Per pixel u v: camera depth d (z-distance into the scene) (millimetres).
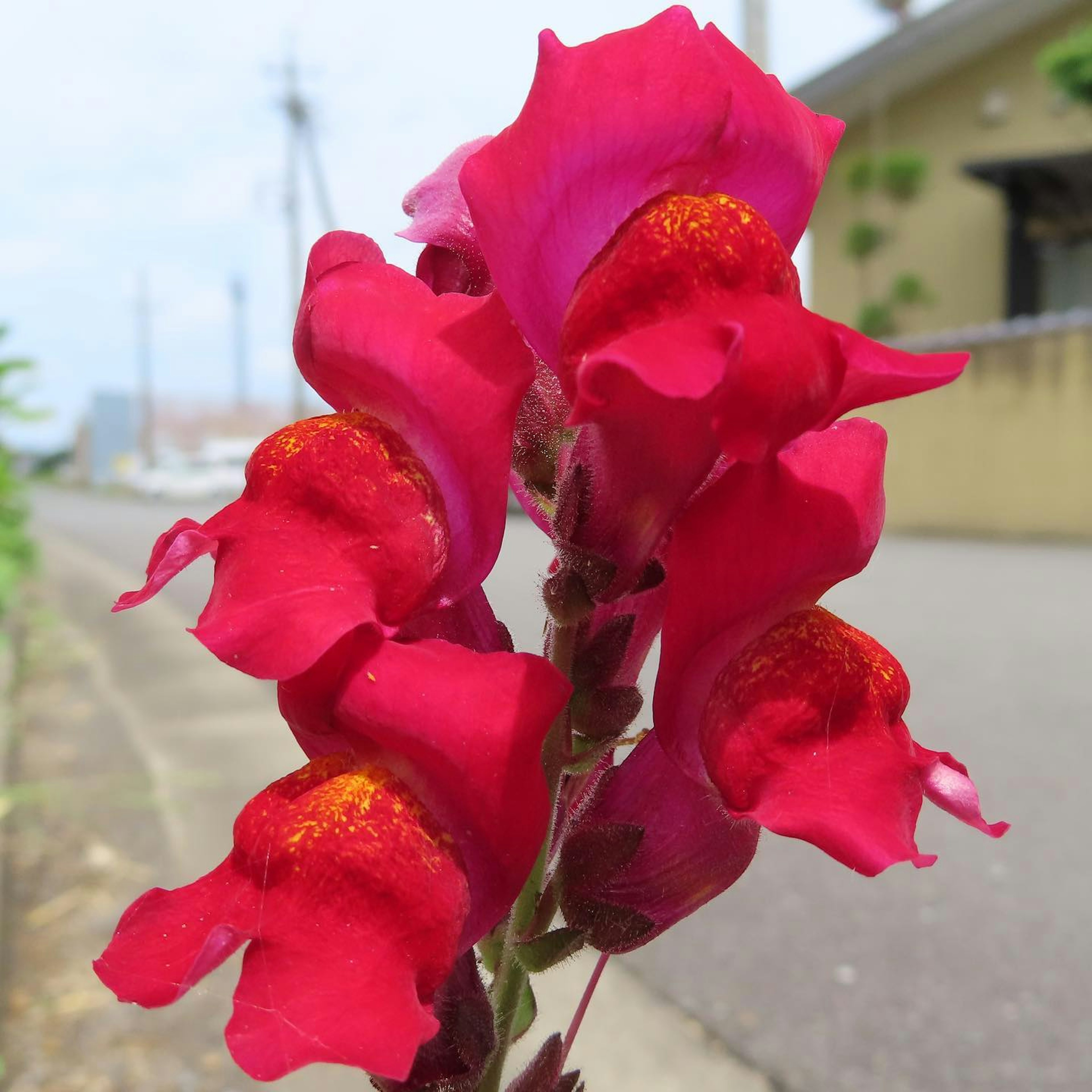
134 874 367
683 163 93
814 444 107
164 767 489
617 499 102
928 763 91
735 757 94
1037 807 390
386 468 95
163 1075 256
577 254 95
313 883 88
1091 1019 262
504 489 93
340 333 98
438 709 91
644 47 91
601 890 115
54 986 295
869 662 98
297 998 82
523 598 849
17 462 888
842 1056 251
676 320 84
